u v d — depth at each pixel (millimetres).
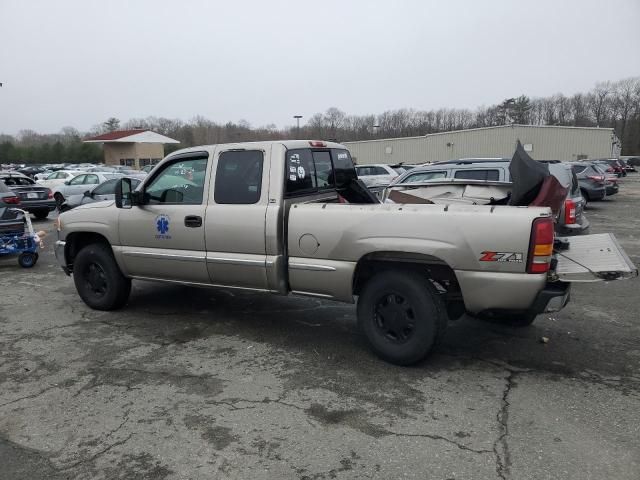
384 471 2805
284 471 2820
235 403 3607
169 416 3438
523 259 3582
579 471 2770
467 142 46438
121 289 5777
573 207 7102
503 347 4602
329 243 4234
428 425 3271
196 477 2785
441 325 3996
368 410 3482
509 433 3158
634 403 3514
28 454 3033
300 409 3508
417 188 5711
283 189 4504
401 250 3912
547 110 87938
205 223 4828
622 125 86188
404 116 76625
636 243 10430
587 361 4270
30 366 4316
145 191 5316
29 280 7656
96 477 2801
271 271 4504
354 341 4824
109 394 3773
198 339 4926
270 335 5016
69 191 18516
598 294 6398
